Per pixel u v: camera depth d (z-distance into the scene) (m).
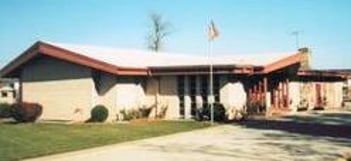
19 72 31.61
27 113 27.36
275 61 28.64
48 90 30.00
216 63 28.02
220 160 15.19
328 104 38.56
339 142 18.80
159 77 29.45
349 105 40.84
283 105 32.75
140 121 27.33
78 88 28.84
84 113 28.59
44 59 30.14
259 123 25.81
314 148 17.38
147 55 34.00
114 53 31.72
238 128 23.77
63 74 29.41
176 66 27.94
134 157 15.96
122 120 27.86
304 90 35.66
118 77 28.00
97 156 16.28
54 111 29.72
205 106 28.19
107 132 22.34
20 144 18.67
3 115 28.95
